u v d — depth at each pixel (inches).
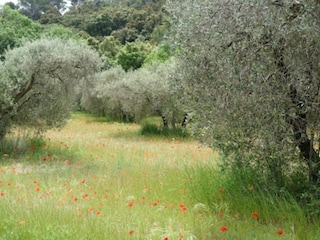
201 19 229.8
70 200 267.6
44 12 3144.7
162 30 1907.0
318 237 197.0
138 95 747.4
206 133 258.4
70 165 419.5
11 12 1491.1
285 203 228.4
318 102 202.1
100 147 557.0
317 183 232.2
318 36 186.9
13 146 490.0
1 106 472.4
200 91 251.8
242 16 202.5
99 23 2637.8
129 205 245.8
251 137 228.7
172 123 751.1
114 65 1626.5
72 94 527.5
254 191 247.9
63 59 470.0
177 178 314.0
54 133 737.0
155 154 492.4
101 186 310.5
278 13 197.9
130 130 827.4
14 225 206.1
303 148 234.1
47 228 190.9
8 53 511.2
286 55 202.4
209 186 270.4
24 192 287.1
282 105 208.7
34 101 509.4
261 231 212.2
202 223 222.7
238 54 210.2
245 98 210.4
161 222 221.0
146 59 1593.3
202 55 235.8
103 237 194.5
